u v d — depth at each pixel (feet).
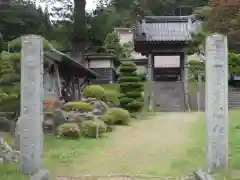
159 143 41.60
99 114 54.95
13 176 25.16
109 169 30.89
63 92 67.10
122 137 45.80
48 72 56.08
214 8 67.51
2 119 42.88
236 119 51.80
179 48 88.48
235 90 88.69
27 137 26.37
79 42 105.40
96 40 118.93
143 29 88.07
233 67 92.38
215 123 26.13
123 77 70.64
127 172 29.84
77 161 33.45
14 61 44.04
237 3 63.52
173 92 86.53
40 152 26.61
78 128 44.16
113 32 126.82
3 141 33.96
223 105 26.14
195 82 93.86
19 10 91.30
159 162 32.99
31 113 26.45
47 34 102.06
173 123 56.13
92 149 38.50
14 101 43.11
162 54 90.22
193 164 31.37
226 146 26.07
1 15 88.22
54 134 44.37
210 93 26.25
